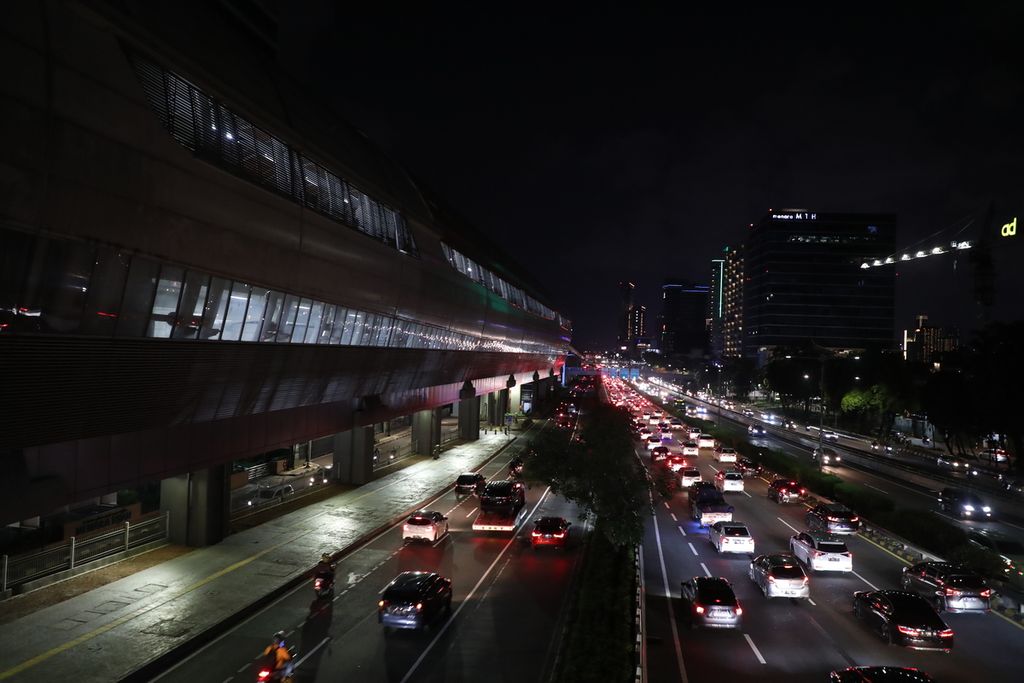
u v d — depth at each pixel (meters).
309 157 26.67
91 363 17.34
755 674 16.98
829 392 105.25
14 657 17.59
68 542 24.64
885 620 19.16
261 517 35.12
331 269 27.95
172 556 27.52
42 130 14.59
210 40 22.58
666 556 29.11
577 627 18.34
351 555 28.94
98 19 15.72
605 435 33.09
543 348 101.56
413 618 19.56
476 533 33.41
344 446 45.94
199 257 19.95
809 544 27.31
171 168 18.42
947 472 61.66
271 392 26.84
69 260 15.96
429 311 41.56
